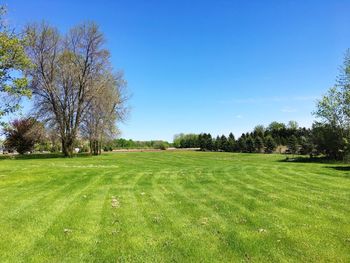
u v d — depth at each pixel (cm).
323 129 3338
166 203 1112
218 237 745
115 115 5084
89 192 1345
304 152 4431
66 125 4741
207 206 1047
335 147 3262
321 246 675
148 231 803
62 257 655
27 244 726
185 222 871
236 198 1155
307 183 1477
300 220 858
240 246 686
